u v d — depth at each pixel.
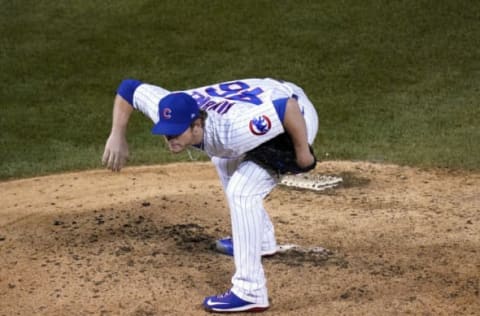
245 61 48.78
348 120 41.94
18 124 42.41
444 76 46.66
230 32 51.97
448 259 24.14
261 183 20.39
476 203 29.59
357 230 26.75
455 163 35.31
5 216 28.62
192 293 21.97
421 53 49.12
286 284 22.41
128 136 40.81
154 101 20.67
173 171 34.88
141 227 26.80
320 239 25.97
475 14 52.88
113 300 21.64
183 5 55.31
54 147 39.50
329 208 29.19
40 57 50.16
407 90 45.31
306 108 20.66
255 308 20.75
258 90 19.83
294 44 50.38
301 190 31.47
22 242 25.70
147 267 23.53
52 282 22.73
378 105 43.66
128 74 47.94
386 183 32.62
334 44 50.25
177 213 28.19
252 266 20.50
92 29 53.12
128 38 51.88
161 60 49.31
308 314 20.72
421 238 25.92
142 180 33.41
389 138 39.38
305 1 55.03
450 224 27.19
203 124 19.41
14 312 21.22
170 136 19.22
